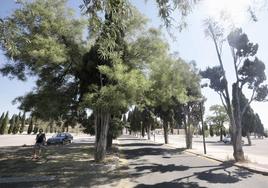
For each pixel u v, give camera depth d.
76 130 114.81
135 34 19.20
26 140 47.25
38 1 17.08
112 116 26.73
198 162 18.36
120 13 5.54
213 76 19.72
